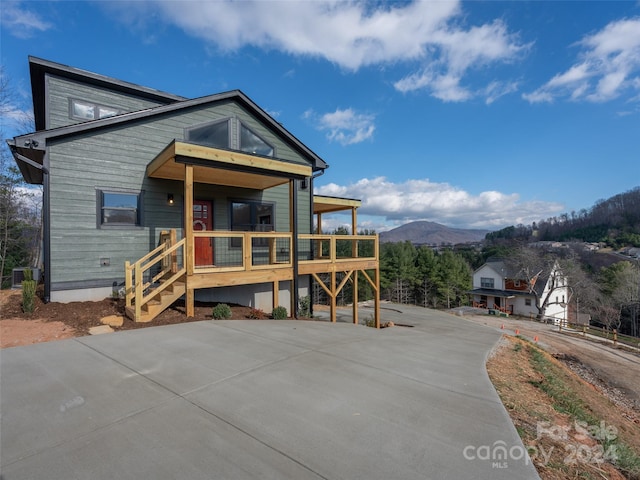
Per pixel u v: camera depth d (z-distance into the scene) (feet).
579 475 7.49
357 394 10.61
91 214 24.25
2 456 7.00
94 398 9.86
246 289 31.09
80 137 23.91
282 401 9.92
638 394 33.73
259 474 6.51
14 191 56.85
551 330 73.20
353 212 41.88
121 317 20.36
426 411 9.57
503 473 6.79
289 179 27.32
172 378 11.48
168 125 27.76
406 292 141.38
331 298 30.12
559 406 12.39
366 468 6.79
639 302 96.84
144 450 7.29
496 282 125.70
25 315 19.97
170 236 23.99
